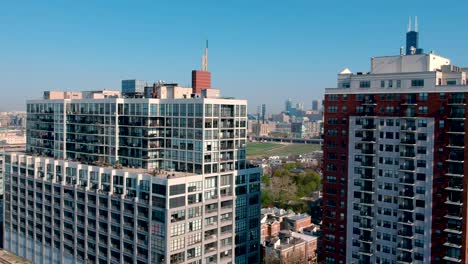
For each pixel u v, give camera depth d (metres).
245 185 169.62
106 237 166.38
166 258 144.62
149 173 156.75
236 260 167.75
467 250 126.56
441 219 129.25
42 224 194.50
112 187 163.88
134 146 171.25
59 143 199.50
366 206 143.12
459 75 129.38
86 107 187.38
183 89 184.62
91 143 185.50
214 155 159.75
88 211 172.38
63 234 184.38
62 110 197.12
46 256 194.12
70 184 180.50
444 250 129.25
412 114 133.50
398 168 136.00
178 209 146.25
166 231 143.88
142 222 152.88
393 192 137.50
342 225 149.62
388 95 137.88
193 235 151.38
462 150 124.56
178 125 163.62
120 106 175.50
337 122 148.88
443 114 127.69
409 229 135.25
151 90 191.12
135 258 155.00
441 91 127.94
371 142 140.00
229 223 163.38
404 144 133.88
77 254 178.88
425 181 131.50
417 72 132.50
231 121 165.38
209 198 156.25
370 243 142.62
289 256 188.75
